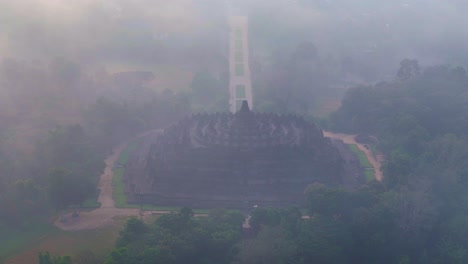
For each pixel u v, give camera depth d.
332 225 185.88
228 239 178.50
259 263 167.62
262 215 193.00
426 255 195.12
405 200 199.12
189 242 174.00
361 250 191.25
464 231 196.62
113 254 162.00
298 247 175.75
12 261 183.38
